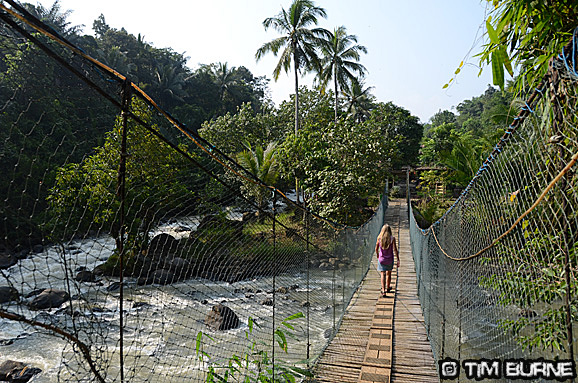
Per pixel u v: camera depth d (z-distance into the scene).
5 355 5.36
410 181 30.75
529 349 1.43
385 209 21.06
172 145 1.64
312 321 6.20
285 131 23.61
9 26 1.00
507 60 1.82
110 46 36.53
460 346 2.65
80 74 1.16
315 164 15.39
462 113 78.62
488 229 2.02
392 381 3.77
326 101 23.62
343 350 4.51
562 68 1.18
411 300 6.92
